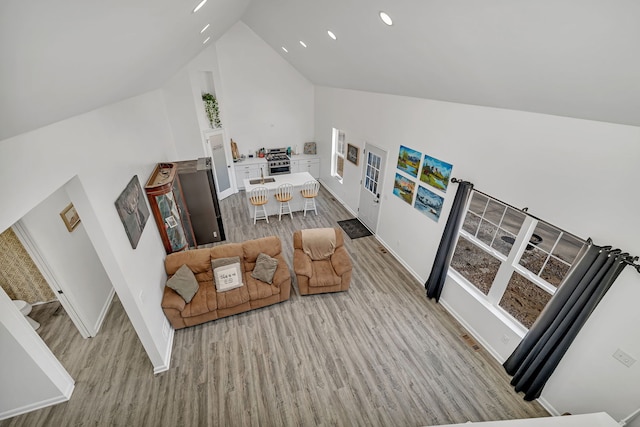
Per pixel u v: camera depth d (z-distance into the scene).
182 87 5.51
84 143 2.23
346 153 6.46
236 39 6.62
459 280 3.83
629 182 2.05
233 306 3.76
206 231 5.46
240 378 3.13
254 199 5.89
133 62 2.14
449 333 3.71
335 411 2.85
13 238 3.63
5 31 0.71
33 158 1.61
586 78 1.78
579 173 2.32
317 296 4.27
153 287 3.29
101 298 3.87
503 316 3.31
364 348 3.49
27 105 1.29
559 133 2.39
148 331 2.92
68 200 3.44
